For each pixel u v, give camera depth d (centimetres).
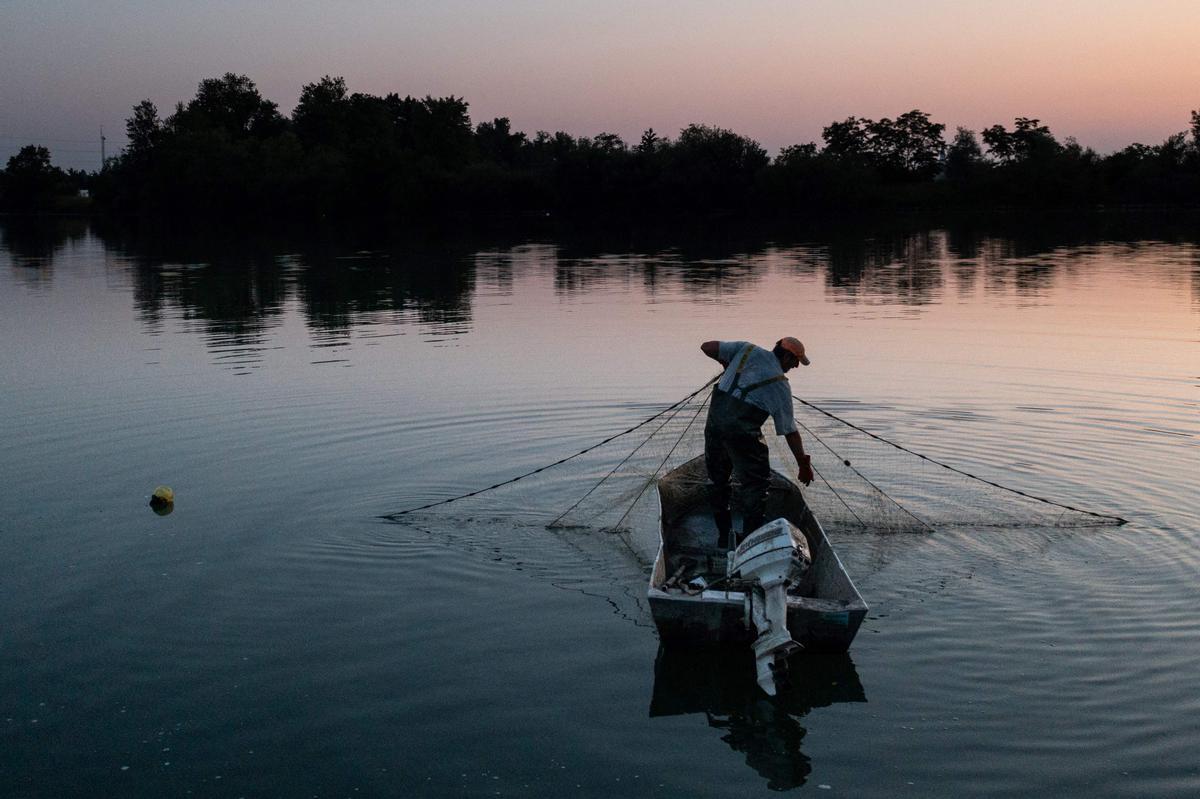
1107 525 833
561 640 661
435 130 10819
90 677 612
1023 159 9681
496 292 2755
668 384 1395
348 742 541
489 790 498
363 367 1556
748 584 626
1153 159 9669
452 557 798
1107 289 2583
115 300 2564
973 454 1033
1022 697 575
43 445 1110
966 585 728
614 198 8819
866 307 2292
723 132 8944
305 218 9350
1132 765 507
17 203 12638
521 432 1149
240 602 717
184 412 1255
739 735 546
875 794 491
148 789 500
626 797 491
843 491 923
